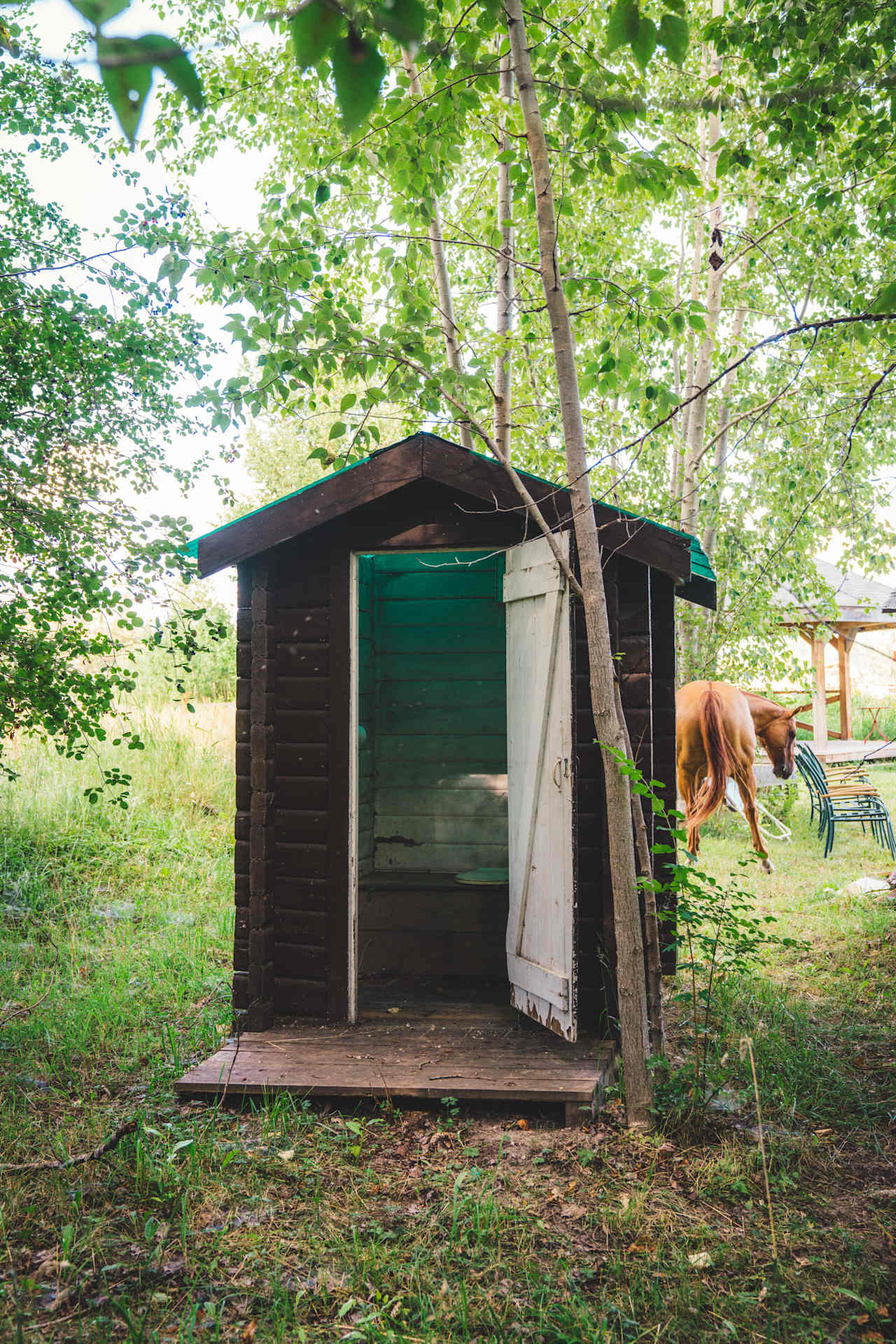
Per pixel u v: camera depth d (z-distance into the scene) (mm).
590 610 4066
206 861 8766
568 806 4363
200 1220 3297
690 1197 3428
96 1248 3104
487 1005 5375
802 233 8219
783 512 10250
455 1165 3668
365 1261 3014
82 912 7293
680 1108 3941
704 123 9594
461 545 4988
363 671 6688
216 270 5266
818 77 5160
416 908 6160
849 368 6961
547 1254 3088
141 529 5594
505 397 7555
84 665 6188
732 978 5590
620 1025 4000
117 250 5281
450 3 3951
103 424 5773
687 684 9359
